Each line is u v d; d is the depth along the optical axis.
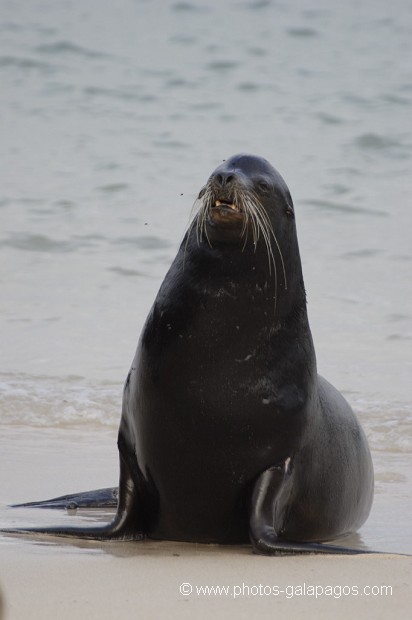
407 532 29.84
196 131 108.06
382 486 35.09
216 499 26.42
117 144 103.19
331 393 30.25
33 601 20.62
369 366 50.47
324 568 23.95
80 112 114.12
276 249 26.02
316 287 64.56
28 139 104.88
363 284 65.25
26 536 27.02
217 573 23.36
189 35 143.62
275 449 26.16
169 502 26.72
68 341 53.78
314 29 145.88
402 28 146.25
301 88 123.19
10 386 46.00
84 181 91.12
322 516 28.45
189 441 25.78
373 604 21.09
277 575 23.27
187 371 25.48
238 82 124.31
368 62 133.00
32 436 40.28
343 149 102.12
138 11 154.38
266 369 25.77
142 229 77.44
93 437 40.50
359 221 80.81
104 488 33.19
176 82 124.44
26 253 72.00
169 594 21.45
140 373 26.20
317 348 53.47
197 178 92.69
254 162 26.38
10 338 54.25
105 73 127.12
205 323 25.44
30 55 132.12
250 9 154.00
